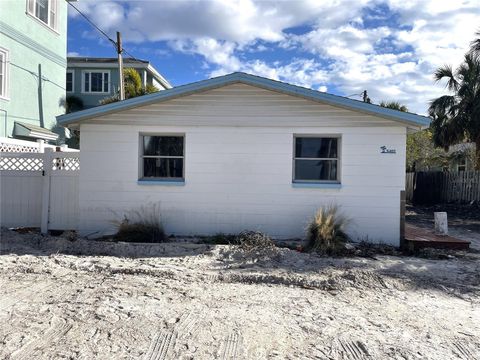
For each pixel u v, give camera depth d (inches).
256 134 375.9
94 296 216.8
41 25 657.6
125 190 383.2
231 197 378.9
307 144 378.6
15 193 392.5
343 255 319.3
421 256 330.0
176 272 264.7
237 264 287.3
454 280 262.8
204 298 219.3
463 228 508.7
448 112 760.3
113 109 371.6
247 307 206.7
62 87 729.6
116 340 163.3
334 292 236.5
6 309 195.0
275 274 262.1
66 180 389.7
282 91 364.2
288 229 375.6
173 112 378.9
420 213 678.5
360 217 368.8
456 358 154.4
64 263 282.8
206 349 157.5
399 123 361.4
